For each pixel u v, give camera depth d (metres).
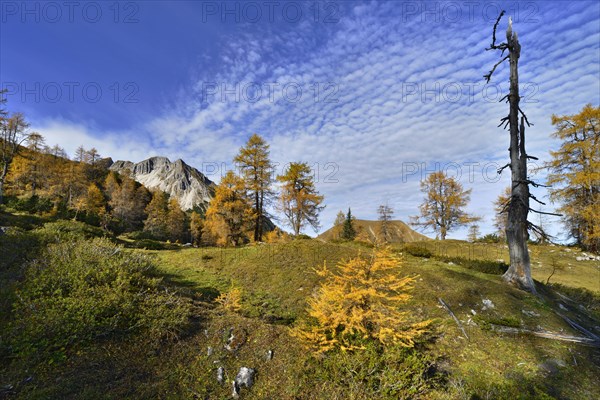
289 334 7.14
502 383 6.24
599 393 6.39
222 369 5.89
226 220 28.80
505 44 15.35
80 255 9.30
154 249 22.72
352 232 40.66
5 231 12.46
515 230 14.09
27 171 45.56
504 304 10.78
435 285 12.48
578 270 22.23
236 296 9.73
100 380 5.15
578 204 27.17
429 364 6.24
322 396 5.21
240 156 30.41
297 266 15.54
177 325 7.07
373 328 6.57
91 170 65.38
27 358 5.25
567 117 27.34
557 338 8.66
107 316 6.68
